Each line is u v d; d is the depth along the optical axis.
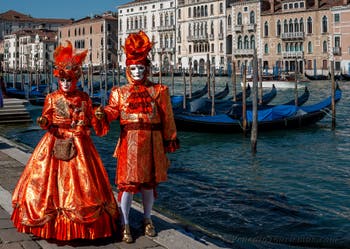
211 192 9.63
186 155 14.79
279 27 65.81
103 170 4.38
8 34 117.75
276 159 14.05
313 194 9.66
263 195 9.47
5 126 20.20
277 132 19.61
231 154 14.95
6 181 6.74
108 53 88.19
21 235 4.34
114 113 4.24
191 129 19.19
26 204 4.14
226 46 71.94
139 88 4.25
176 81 62.44
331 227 7.42
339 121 23.00
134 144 4.14
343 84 51.12
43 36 101.69
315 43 62.59
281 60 65.81
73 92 4.42
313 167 12.77
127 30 86.00
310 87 47.84
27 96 29.66
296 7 63.88
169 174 11.57
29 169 4.29
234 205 8.66
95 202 4.12
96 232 4.11
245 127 18.27
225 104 23.44
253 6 67.94
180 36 78.31
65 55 4.41
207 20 74.06
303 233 7.10
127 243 4.21
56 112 4.31
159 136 4.25
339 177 11.41
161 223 4.82
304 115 20.06
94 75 73.44
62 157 4.18
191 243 4.24
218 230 7.13
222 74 67.44
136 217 4.99
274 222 7.64
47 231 4.07
